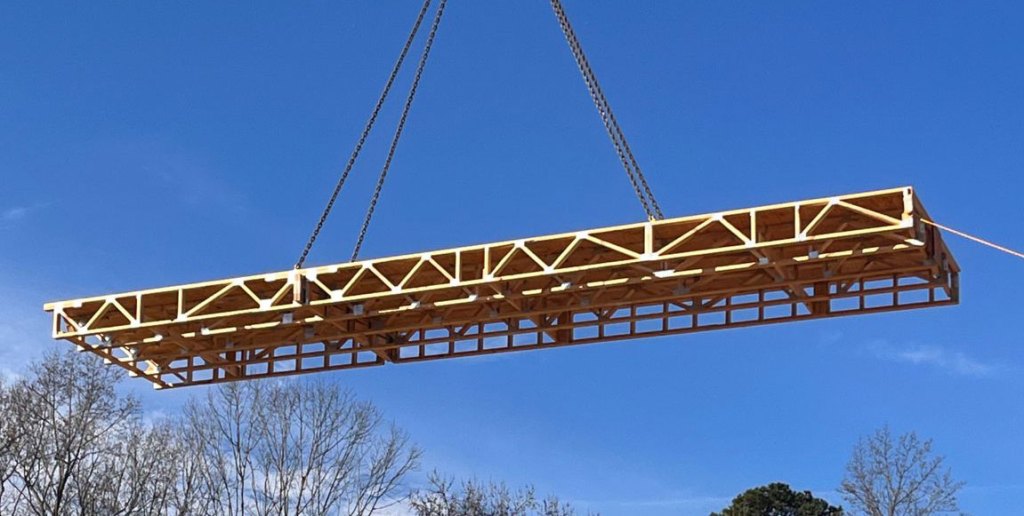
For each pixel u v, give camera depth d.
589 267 24.11
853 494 58.88
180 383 29.12
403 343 27.67
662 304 25.97
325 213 26.44
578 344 26.88
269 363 29.06
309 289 25.95
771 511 73.00
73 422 52.41
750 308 25.62
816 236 22.80
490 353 27.42
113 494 51.84
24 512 50.72
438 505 53.56
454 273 25.84
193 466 53.97
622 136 24.88
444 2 27.52
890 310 24.88
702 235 24.44
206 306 26.70
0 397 52.16
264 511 53.78
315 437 55.00
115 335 27.78
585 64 25.14
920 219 22.81
